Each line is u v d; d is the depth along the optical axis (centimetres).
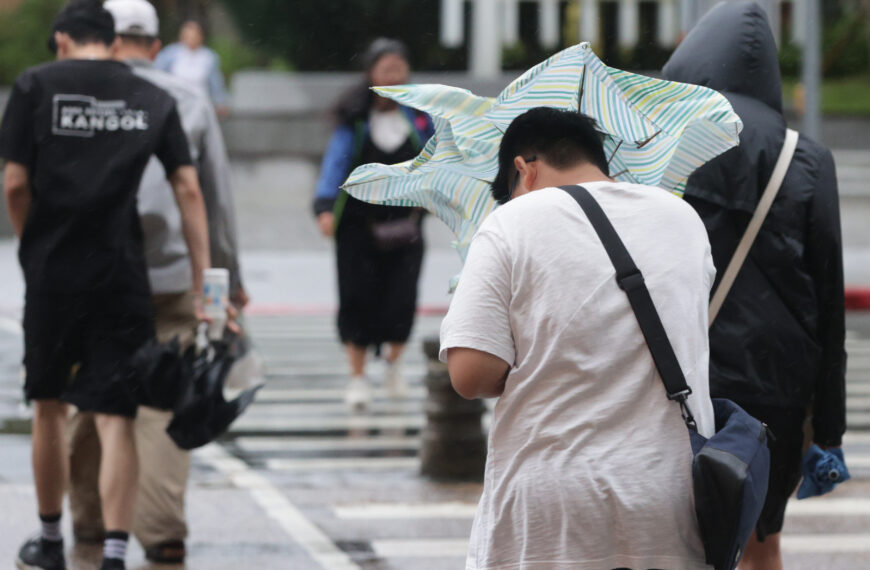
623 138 896
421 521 1744
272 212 6150
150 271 1540
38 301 1397
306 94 7031
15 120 1405
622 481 795
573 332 816
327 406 2602
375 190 982
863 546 1647
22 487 1898
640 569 787
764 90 1184
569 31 7738
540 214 840
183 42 6147
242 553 1583
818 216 1131
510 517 816
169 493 1532
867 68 8556
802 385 1128
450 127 923
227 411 1395
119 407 1391
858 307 4197
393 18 7694
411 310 2591
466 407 2009
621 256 828
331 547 1616
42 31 7756
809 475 1181
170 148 1428
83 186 1385
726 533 788
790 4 7912
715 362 1103
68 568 1506
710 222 1116
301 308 4022
